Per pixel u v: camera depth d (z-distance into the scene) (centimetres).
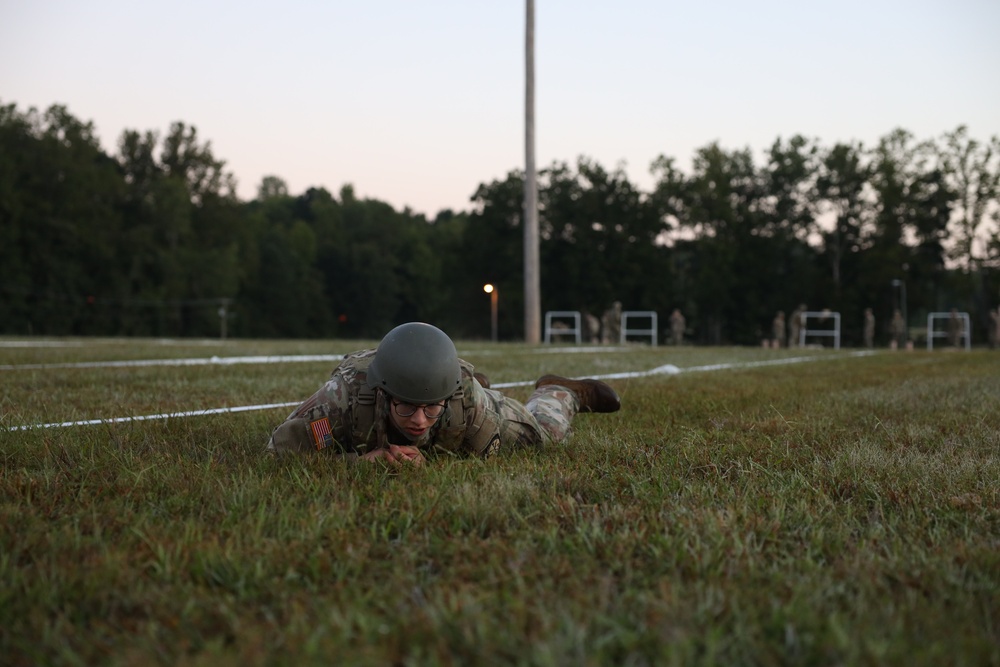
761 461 376
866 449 400
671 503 289
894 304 5894
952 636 179
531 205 2986
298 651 167
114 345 2012
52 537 242
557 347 2158
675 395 658
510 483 307
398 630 179
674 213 6538
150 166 7375
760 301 6231
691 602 193
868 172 6150
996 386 805
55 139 6228
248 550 230
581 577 213
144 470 328
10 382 764
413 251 8975
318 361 1179
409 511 268
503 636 173
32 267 6025
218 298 6831
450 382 343
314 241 8488
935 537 256
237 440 420
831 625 178
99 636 180
